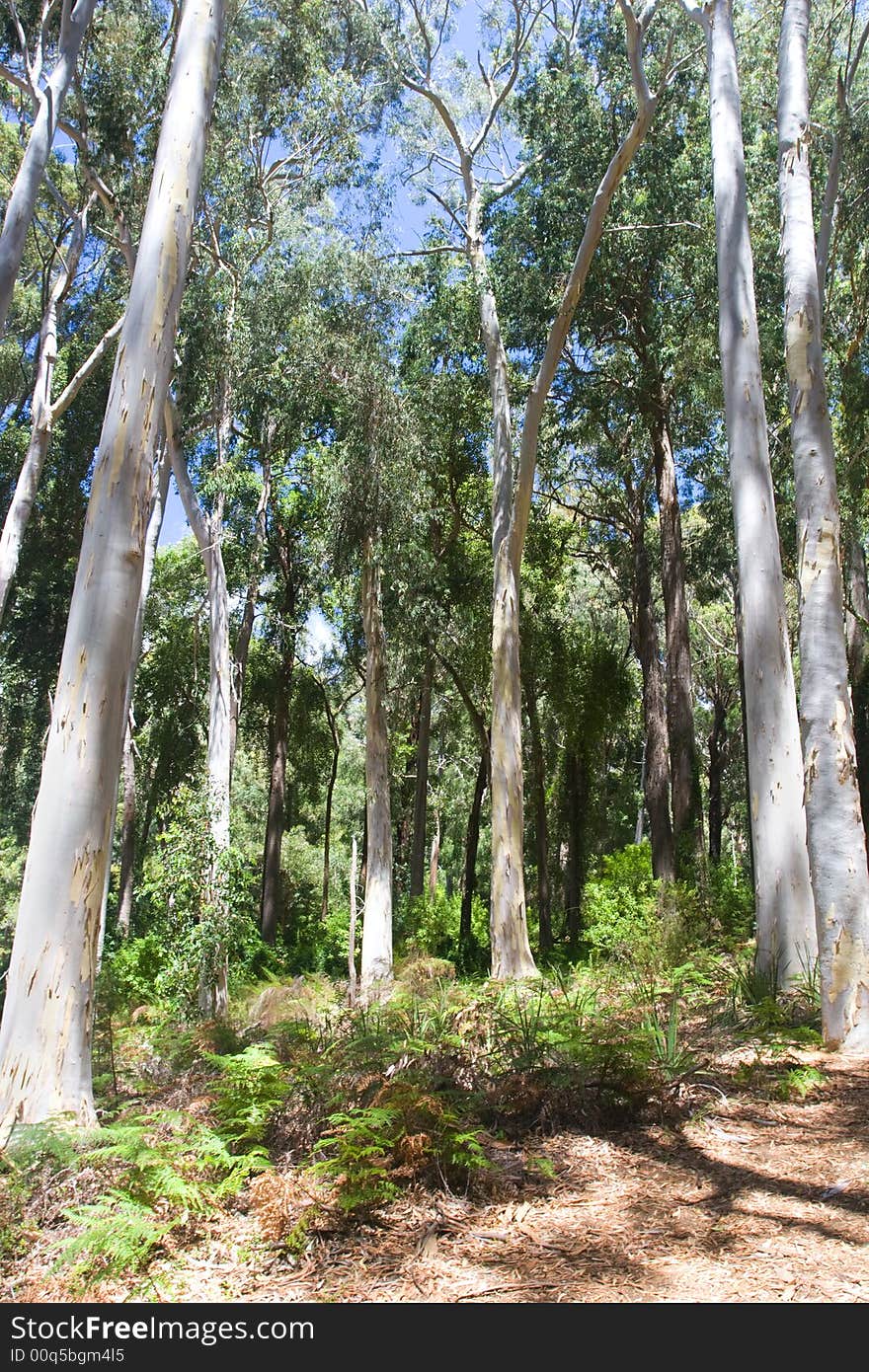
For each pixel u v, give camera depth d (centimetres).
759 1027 753
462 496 2706
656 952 1215
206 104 779
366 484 2109
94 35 1919
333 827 4778
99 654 656
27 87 1675
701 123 2080
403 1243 393
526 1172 466
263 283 2034
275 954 2591
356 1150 418
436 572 2505
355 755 4566
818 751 771
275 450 2531
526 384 2473
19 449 2806
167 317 725
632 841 4328
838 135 1911
